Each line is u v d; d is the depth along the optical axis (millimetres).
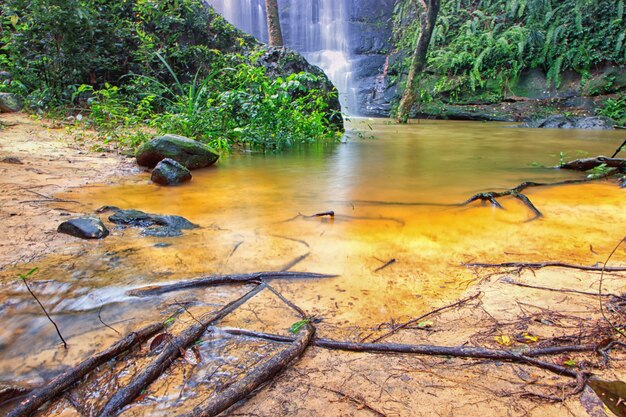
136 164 4898
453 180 4430
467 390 1200
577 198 3602
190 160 4812
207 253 2264
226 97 6754
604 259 2197
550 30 14477
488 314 1636
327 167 5227
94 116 7035
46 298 1727
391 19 20125
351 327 1555
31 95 7938
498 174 4785
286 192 3820
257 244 2422
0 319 1564
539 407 1128
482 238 2564
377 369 1302
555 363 1309
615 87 13539
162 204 3312
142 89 8445
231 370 1305
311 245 2418
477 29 16766
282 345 1425
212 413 1096
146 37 8883
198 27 10297
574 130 10867
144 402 1165
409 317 1629
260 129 6918
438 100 16016
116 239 2441
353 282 1935
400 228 2762
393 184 4215
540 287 1862
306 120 7848
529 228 2766
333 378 1261
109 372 1294
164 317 1610
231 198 3559
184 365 1327
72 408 1151
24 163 4410
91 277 1928
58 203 3152
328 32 20688
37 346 1415
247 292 1816
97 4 8922
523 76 15320
